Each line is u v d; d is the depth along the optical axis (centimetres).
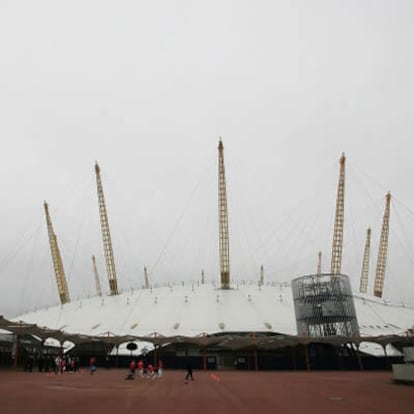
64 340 4672
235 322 5522
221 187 8606
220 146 8912
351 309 4900
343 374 3647
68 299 10375
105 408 1378
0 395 1730
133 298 7138
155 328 5441
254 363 4788
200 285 7925
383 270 10600
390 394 1844
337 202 9012
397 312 6794
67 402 1521
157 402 1555
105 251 9500
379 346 5153
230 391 2005
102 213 9725
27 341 5091
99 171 9850
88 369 4606
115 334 5331
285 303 6588
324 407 1416
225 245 8025
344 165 9131
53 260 10475
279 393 1906
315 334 4794
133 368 2922
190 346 5047
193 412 1302
